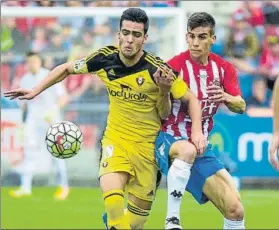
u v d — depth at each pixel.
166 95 18.55
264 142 38.38
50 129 19.31
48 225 29.22
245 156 38.28
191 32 19.53
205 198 20.22
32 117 37.50
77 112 39.03
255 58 42.12
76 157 38.97
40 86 19.47
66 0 40.75
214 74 20.08
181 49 38.59
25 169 37.19
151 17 38.97
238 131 38.19
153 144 19.52
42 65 38.50
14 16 38.28
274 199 35.56
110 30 39.16
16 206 33.50
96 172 39.22
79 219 30.58
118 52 18.89
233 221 19.66
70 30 38.88
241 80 41.50
